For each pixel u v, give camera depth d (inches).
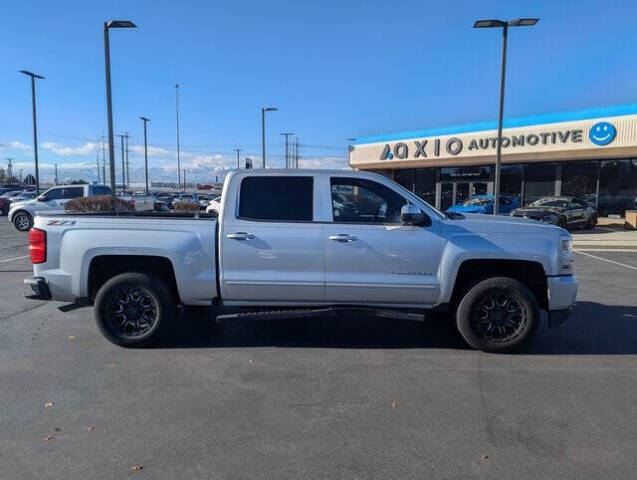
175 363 205.6
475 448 140.3
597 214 912.3
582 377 192.4
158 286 219.5
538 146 1003.3
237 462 132.9
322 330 252.8
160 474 127.3
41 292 221.0
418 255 214.2
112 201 765.3
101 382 185.6
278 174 220.1
